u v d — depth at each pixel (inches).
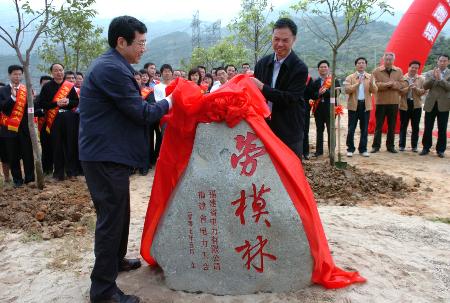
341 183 264.7
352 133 375.9
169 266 136.4
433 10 474.6
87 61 514.6
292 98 154.1
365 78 370.9
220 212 130.4
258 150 131.8
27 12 255.8
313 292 133.0
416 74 393.4
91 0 293.3
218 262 133.2
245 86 137.0
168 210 135.9
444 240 181.6
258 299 131.0
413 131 396.5
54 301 135.0
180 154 137.3
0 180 297.6
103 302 126.9
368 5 275.4
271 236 129.9
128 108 120.0
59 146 297.4
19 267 159.6
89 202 237.0
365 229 193.8
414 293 135.6
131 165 127.2
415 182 282.7
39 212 209.5
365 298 130.6
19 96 279.9
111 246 125.3
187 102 129.3
